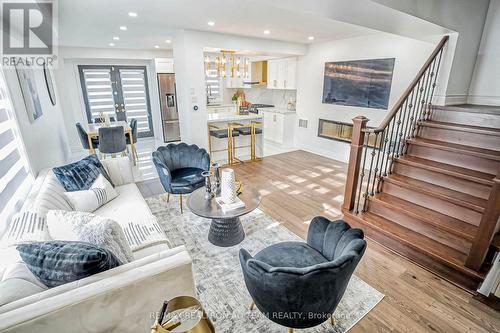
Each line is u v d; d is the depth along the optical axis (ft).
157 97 23.89
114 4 9.59
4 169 6.80
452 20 9.95
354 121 9.10
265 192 13.38
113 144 16.46
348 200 9.89
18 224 5.69
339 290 4.83
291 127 22.33
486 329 5.98
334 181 14.90
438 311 6.43
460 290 7.06
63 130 18.37
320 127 20.08
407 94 9.81
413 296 6.87
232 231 8.85
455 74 11.41
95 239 4.96
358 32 14.83
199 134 16.14
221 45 15.49
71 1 9.06
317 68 19.34
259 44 17.06
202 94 15.66
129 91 24.14
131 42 18.13
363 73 16.24
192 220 10.56
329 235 6.04
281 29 14.08
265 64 25.48
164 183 10.98
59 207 7.24
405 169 10.12
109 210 8.52
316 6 7.21
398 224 9.11
